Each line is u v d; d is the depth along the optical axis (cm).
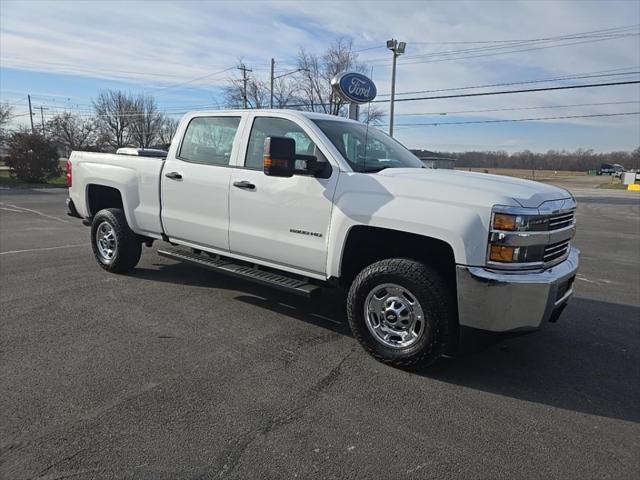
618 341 442
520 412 310
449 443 272
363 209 370
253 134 459
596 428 293
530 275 327
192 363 362
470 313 330
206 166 486
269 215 432
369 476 241
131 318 453
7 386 316
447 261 377
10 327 420
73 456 247
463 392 334
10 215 1227
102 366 351
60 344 387
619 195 3697
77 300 500
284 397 316
